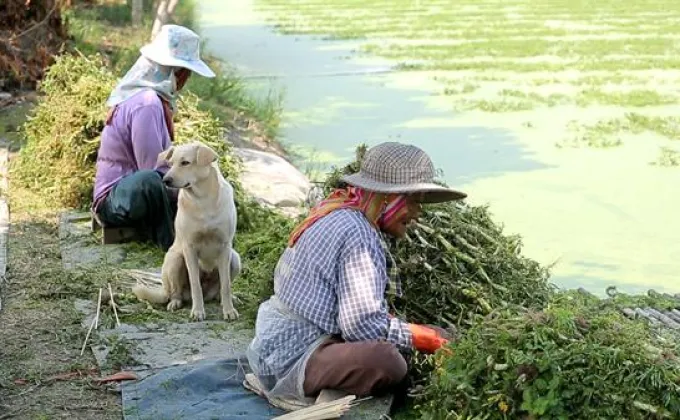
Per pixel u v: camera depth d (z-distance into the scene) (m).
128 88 10.26
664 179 16.44
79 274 9.48
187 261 8.53
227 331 8.23
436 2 46.47
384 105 22.62
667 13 40.66
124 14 30.19
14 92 18.19
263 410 6.53
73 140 12.11
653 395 5.66
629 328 6.12
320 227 6.27
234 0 47.75
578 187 16.09
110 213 10.27
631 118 20.64
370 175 6.21
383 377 6.29
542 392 5.70
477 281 7.73
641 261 12.77
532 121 20.86
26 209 11.78
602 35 34.34
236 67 27.59
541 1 46.12
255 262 9.85
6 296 8.96
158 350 7.77
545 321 6.07
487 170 17.22
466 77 26.27
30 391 7.07
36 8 19.12
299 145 18.92
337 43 32.69
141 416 6.54
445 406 6.06
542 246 13.30
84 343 7.86
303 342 6.40
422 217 7.81
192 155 8.25
